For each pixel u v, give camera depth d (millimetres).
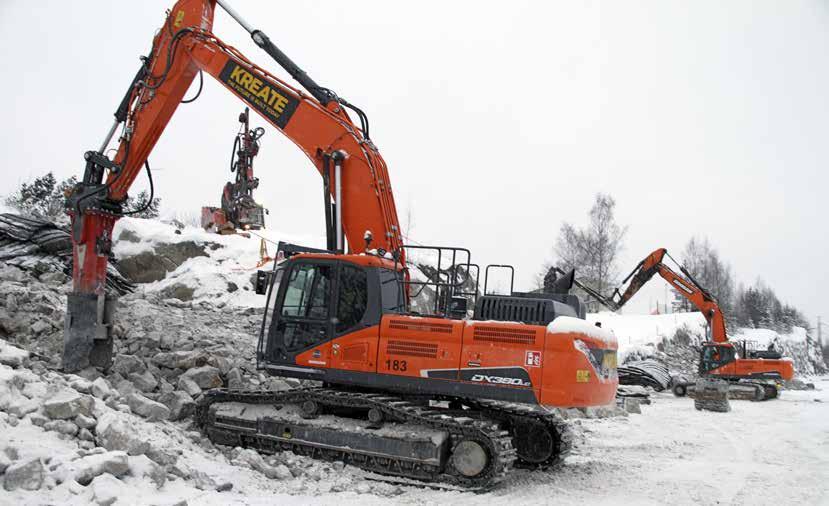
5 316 9609
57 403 6309
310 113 9000
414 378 7727
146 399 7980
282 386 9961
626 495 7500
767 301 74438
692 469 9258
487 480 7207
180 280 19750
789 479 8773
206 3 9648
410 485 7297
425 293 16344
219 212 23188
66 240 15344
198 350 10242
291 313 8258
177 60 9555
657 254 24594
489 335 7613
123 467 5652
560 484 7898
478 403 8812
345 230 8766
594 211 39812
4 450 5457
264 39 9320
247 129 23188
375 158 8805
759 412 18578
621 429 13109
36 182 29375
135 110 9633
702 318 41156
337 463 7656
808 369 61688
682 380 23906
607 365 7914
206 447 7828
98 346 8922
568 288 8867
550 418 8734
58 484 5293
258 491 6520
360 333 7965
